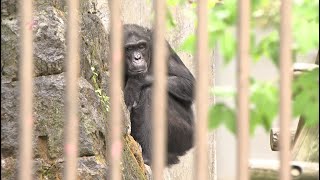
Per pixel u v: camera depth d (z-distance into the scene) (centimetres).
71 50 645
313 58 858
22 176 642
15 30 974
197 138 603
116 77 623
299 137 853
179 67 1662
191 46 737
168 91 1641
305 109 655
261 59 709
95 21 1126
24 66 645
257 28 671
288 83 588
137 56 1593
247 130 589
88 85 1012
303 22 652
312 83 657
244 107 588
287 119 588
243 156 589
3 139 957
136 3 1727
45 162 961
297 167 761
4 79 970
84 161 974
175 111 1655
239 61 589
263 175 762
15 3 982
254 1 666
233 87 668
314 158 829
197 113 604
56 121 967
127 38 1602
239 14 590
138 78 1598
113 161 623
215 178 1756
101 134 1011
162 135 608
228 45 656
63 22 1007
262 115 641
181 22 1653
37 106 968
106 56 1154
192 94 1672
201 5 601
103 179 977
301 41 648
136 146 1247
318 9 653
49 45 985
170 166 1680
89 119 987
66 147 642
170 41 1677
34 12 996
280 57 589
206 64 602
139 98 1589
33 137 962
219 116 657
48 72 979
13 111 961
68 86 643
